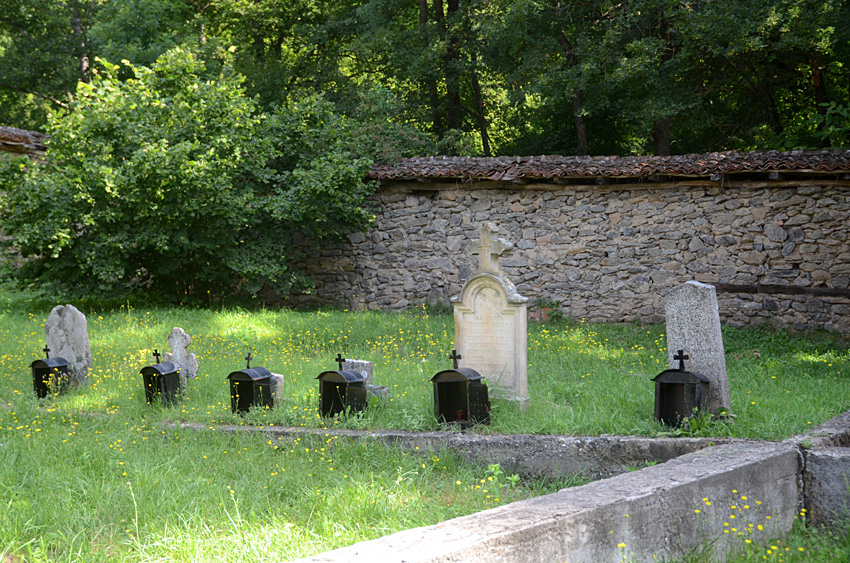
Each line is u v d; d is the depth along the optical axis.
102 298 13.97
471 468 6.30
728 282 13.07
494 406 7.14
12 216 13.11
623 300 13.84
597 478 6.03
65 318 8.80
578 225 14.17
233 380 7.45
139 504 4.82
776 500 5.12
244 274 14.55
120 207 13.55
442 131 22.78
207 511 4.80
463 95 24.47
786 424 6.09
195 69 14.98
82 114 13.79
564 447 6.14
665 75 17.47
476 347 7.70
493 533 3.45
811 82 18.48
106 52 22.98
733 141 20.03
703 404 6.18
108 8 24.56
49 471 5.51
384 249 15.64
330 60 23.47
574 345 11.27
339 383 7.07
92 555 4.10
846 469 5.17
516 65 19.80
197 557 4.04
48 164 13.90
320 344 11.47
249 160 14.70
